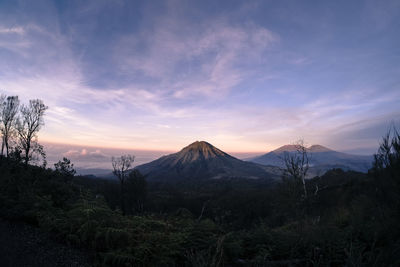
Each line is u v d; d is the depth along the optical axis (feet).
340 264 14.15
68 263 12.15
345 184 63.41
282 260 15.01
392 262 10.91
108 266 12.41
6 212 16.94
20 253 12.23
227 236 16.11
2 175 22.99
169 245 14.29
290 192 33.88
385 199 14.70
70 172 32.86
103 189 110.01
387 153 14.99
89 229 14.46
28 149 43.75
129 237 14.07
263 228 19.76
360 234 17.02
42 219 16.24
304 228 20.22
